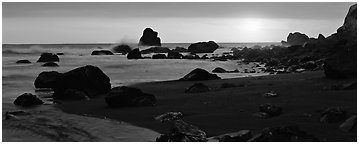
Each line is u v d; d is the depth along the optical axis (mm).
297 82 23516
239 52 68188
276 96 18719
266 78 28297
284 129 11688
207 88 22797
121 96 19375
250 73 38812
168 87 26078
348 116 13992
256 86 23000
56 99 23172
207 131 13750
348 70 22094
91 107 19859
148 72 41562
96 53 79062
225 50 99812
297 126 12812
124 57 68375
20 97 21047
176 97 20984
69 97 23078
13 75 36688
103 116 17406
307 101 17000
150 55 77812
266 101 17703
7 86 28812
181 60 58719
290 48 58125
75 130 14680
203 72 30188
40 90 26594
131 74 39406
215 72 40250
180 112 16859
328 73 23062
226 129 13914
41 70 42875
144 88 25938
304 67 38844
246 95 19688
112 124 15680
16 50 87250
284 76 28984
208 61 56656
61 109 19469
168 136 12656
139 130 14617
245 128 13883
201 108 17562
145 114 17312
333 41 49750
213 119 15367
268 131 11734
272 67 44594
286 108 16031
